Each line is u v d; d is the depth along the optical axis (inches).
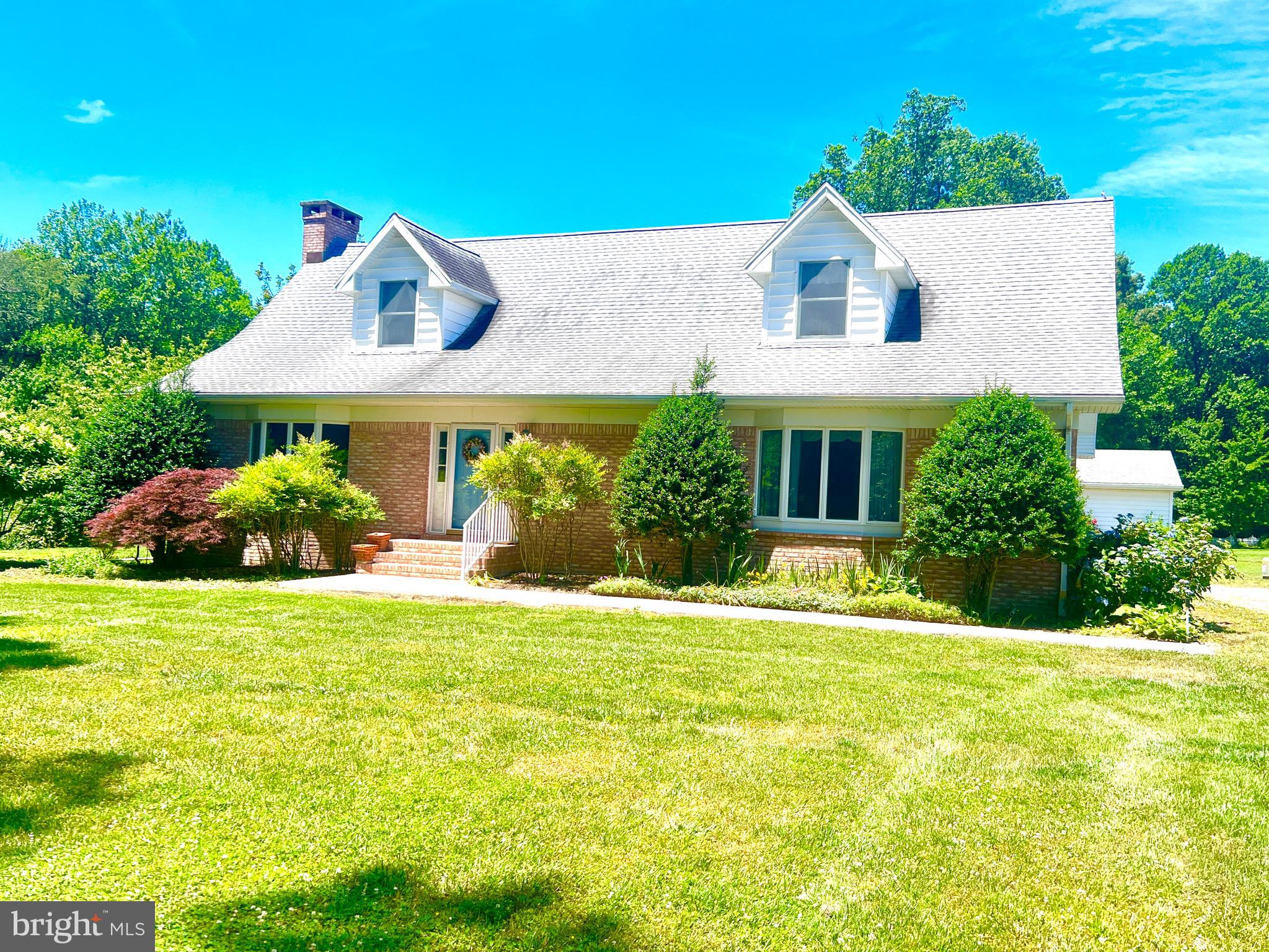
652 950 142.5
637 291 753.0
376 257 755.4
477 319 772.6
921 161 2044.8
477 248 856.9
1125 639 471.8
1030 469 507.5
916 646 414.9
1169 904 164.9
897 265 616.1
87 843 170.6
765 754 240.7
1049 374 561.3
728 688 315.3
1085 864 180.1
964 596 565.6
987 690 327.6
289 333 814.5
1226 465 1811.0
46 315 2006.6
